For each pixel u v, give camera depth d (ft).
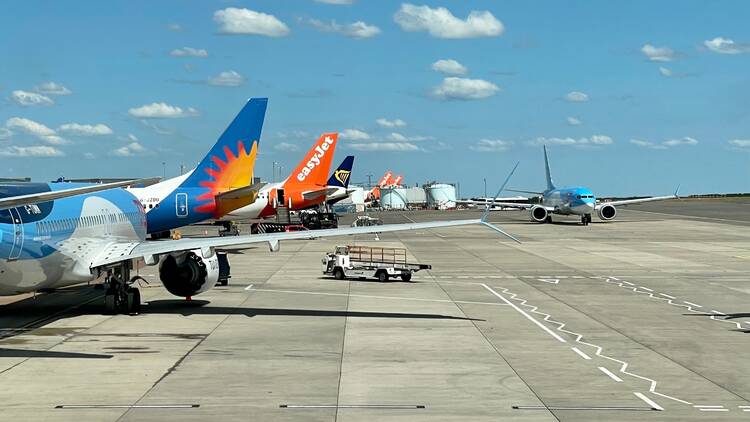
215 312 104.27
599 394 62.34
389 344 82.38
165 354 76.89
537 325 94.58
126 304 101.81
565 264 172.04
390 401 59.82
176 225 177.47
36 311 104.63
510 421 54.75
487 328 92.38
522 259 183.62
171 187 177.17
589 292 125.90
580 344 82.89
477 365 72.54
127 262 102.37
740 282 139.54
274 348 80.02
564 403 59.57
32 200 74.43
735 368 71.87
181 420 54.49
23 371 69.56
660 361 74.79
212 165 178.91
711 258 185.68
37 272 92.38
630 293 124.77
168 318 99.09
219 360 74.23
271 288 130.62
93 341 83.56
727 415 56.49
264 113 180.86
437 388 63.93
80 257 99.86
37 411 56.70
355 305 111.14
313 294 123.13
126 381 65.87
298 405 58.54
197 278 109.60
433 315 102.01
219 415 55.83
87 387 63.77
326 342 83.30
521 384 65.46
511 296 121.08
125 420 54.39
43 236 91.97
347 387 64.13
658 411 57.41
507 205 403.13
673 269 161.58
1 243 84.89
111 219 113.29
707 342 84.38
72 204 103.09
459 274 152.66
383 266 143.13
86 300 115.14
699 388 64.44
